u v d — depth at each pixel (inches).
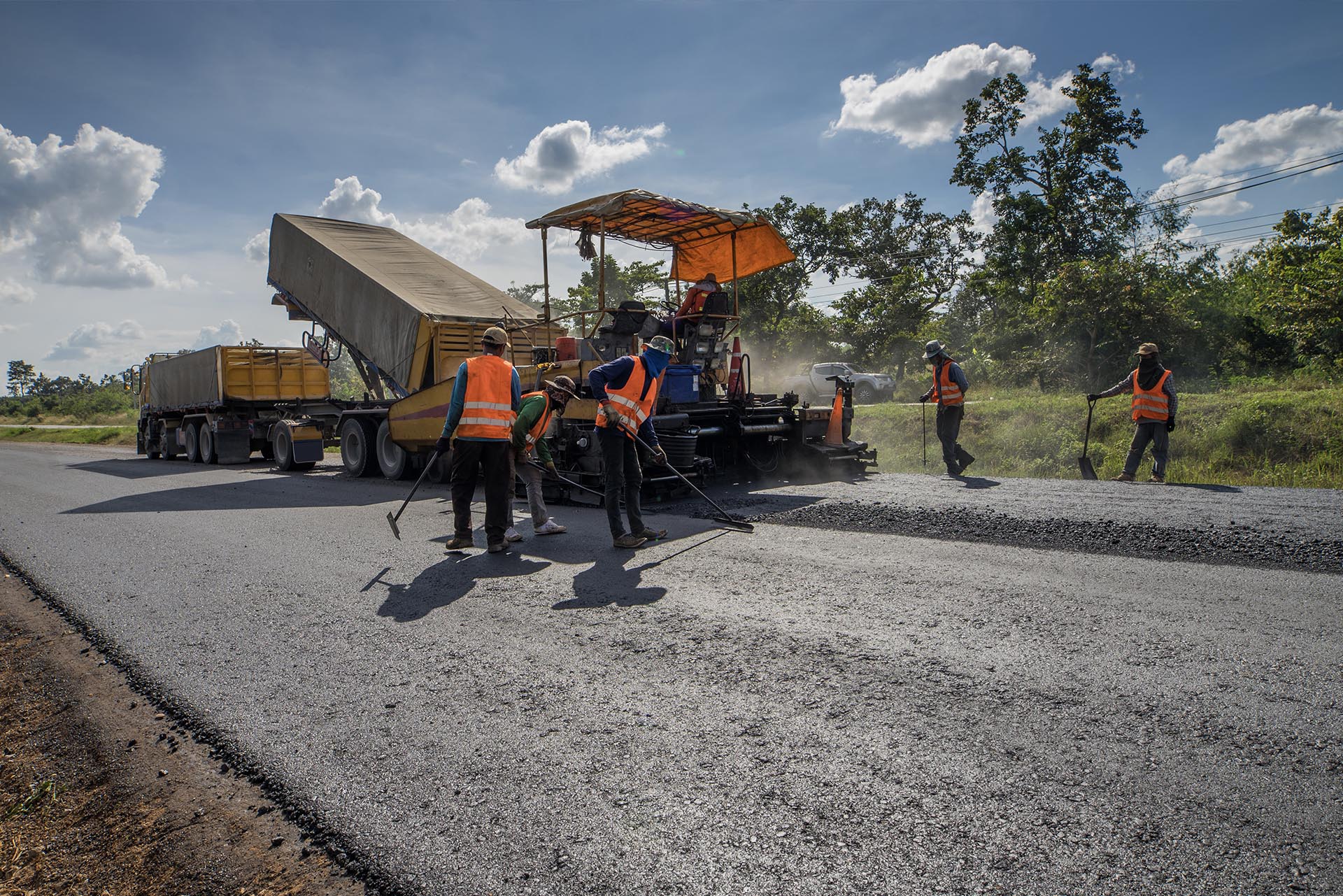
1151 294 734.5
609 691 123.3
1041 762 95.1
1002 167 1221.7
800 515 266.8
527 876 78.8
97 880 89.2
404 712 120.0
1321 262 711.7
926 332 1264.8
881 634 143.2
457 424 231.5
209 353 646.5
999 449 498.6
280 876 84.4
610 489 228.8
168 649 156.5
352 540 260.2
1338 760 93.0
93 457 825.5
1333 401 404.8
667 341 238.8
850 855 78.8
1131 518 228.8
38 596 207.2
